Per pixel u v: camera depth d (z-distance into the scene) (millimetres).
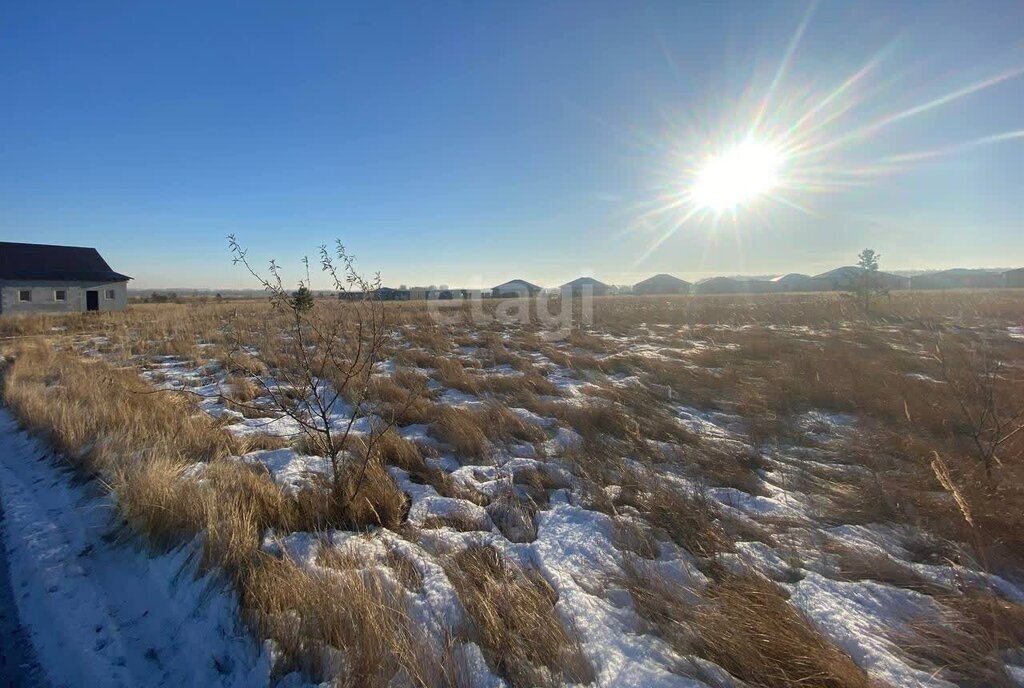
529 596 3141
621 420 7113
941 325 19359
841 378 9656
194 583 3357
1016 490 4621
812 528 4246
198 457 5457
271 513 4145
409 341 15930
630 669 2637
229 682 2648
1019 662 2721
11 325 21141
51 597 3328
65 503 4617
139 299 62344
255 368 10500
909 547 3955
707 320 24875
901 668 2666
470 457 5879
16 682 2674
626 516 4422
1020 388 8328
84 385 7977
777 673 2572
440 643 2754
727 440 6629
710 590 3330
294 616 2938
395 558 3625
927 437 6402
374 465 5020
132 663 2807
